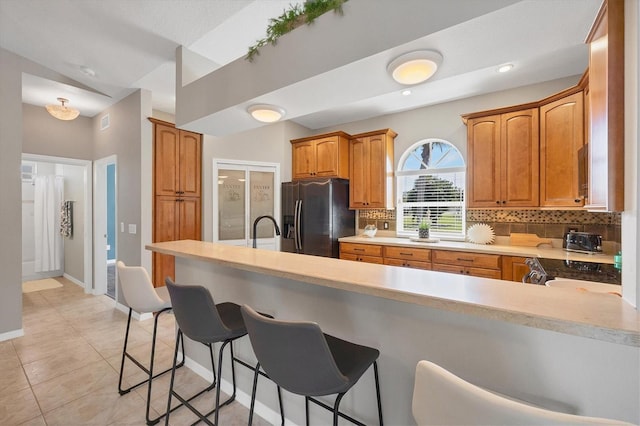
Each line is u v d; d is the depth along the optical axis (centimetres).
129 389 206
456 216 395
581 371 91
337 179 429
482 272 312
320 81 175
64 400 198
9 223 288
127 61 290
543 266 232
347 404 145
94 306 387
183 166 383
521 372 101
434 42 139
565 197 276
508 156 317
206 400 199
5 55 285
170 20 228
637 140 83
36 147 395
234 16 227
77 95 367
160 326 324
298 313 165
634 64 84
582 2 112
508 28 128
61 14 228
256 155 449
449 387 67
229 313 171
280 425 173
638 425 84
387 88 185
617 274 205
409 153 431
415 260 357
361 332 140
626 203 91
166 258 361
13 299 291
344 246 416
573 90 266
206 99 235
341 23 159
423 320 121
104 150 415
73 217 508
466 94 366
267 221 459
